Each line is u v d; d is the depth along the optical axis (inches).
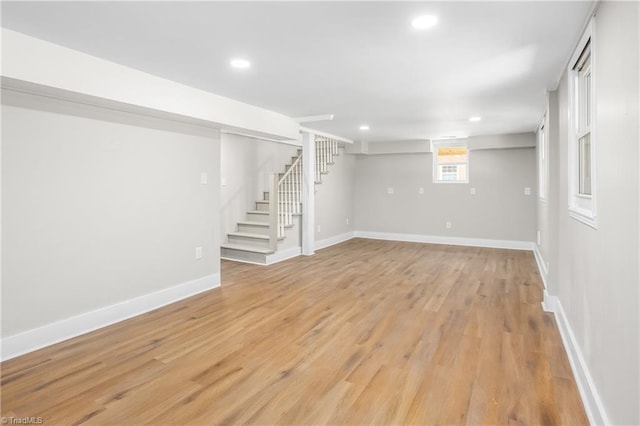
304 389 85.4
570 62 105.4
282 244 234.2
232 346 108.6
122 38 94.3
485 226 288.5
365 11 79.4
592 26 78.1
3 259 100.0
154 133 141.7
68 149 114.0
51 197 110.1
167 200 147.9
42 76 96.0
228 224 242.1
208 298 155.3
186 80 130.8
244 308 142.6
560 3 75.5
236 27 87.5
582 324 88.6
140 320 130.0
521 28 87.7
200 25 86.6
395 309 140.6
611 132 65.4
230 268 210.2
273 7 77.6
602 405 68.9
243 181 253.0
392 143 307.3
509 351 104.6
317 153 278.7
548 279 140.4
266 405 79.2
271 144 277.0
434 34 91.0
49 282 110.0
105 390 85.0
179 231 153.6
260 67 116.7
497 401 80.4
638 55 51.4
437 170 309.6
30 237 105.5
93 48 101.1
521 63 112.4
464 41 95.6
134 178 134.7
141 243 137.9
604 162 70.1
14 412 76.5
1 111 98.9
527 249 274.1
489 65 114.6
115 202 128.3
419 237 312.7
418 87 139.1
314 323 126.6
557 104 138.9
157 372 93.2
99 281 123.8
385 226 326.3
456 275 194.1
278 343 110.5
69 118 114.0
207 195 167.0
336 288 169.6
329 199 293.9
